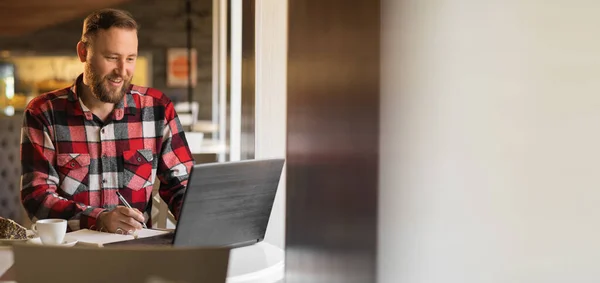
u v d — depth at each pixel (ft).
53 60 26.20
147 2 26.30
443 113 0.70
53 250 3.14
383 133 0.77
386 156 0.78
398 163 0.77
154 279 3.10
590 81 0.62
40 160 6.36
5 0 25.93
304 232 0.93
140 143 6.77
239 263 4.47
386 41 0.76
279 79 1.75
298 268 0.93
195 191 4.36
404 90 0.76
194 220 4.47
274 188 4.94
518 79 0.63
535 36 0.63
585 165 0.62
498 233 0.66
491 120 0.66
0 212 13.20
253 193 4.78
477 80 0.66
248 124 3.51
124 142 6.68
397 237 0.76
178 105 26.23
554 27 0.63
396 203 0.77
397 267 0.76
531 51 0.64
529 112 0.64
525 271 0.63
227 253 3.13
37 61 26.18
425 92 0.73
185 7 26.27
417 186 0.74
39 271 3.18
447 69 0.70
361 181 0.83
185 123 25.53
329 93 0.87
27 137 6.47
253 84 2.87
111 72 6.46
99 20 6.49
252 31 2.96
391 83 0.77
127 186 6.67
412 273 0.75
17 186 13.76
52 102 6.58
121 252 3.09
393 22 0.76
